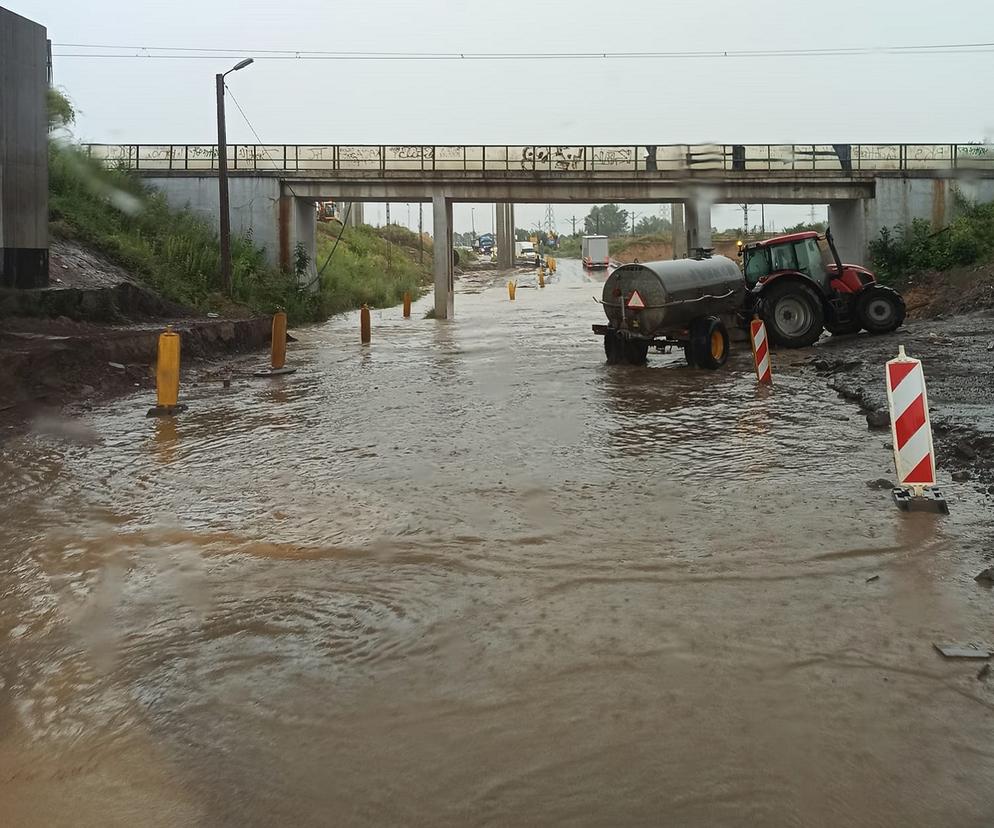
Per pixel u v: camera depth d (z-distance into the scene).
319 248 54.56
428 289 65.25
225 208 29.50
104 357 15.88
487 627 5.06
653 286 17.00
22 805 3.44
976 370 14.19
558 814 3.34
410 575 5.94
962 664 4.50
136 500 7.99
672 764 3.65
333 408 13.21
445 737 3.88
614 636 4.89
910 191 34.34
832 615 5.15
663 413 12.32
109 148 34.94
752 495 7.83
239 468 9.24
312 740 3.87
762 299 20.12
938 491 7.46
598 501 7.73
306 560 6.29
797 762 3.65
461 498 7.89
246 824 3.31
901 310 21.00
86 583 5.87
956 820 3.27
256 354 22.08
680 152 34.53
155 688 4.38
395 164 35.25
